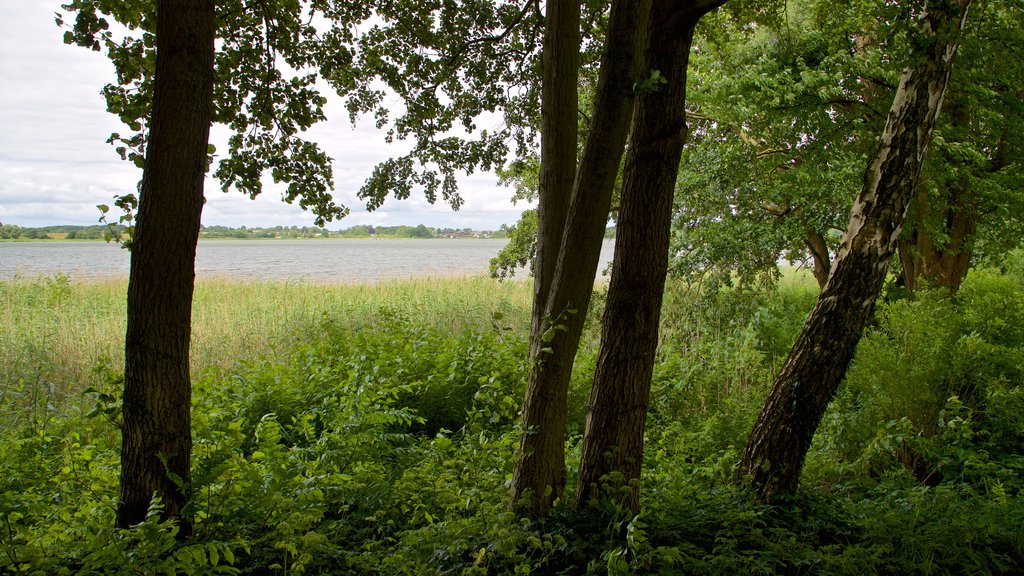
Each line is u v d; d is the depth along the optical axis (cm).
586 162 402
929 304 834
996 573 443
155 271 365
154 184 362
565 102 467
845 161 1020
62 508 448
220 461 502
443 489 454
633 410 429
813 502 522
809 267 1457
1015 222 1194
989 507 511
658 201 407
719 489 515
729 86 1072
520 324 1502
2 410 769
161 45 362
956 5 512
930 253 1140
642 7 379
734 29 977
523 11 746
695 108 1353
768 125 1078
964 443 671
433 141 826
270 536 411
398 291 1988
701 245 1273
